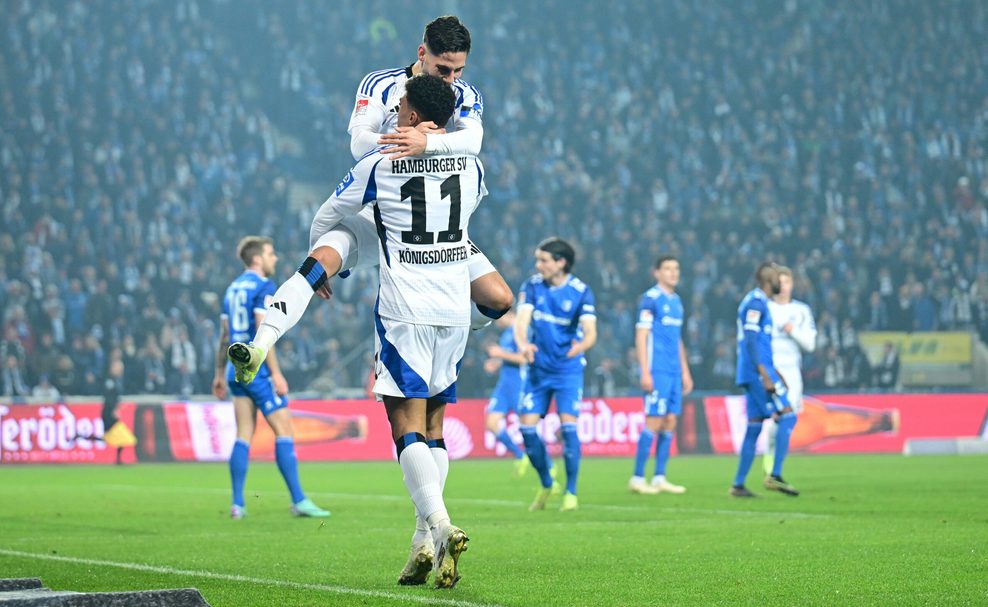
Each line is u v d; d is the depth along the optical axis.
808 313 27.27
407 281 10.23
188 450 40.94
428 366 10.30
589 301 20.70
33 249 48.53
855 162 65.12
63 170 53.41
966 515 18.53
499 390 31.08
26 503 22.94
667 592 10.25
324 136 63.12
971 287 56.34
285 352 47.56
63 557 13.52
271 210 55.62
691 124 65.75
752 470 33.69
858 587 10.48
